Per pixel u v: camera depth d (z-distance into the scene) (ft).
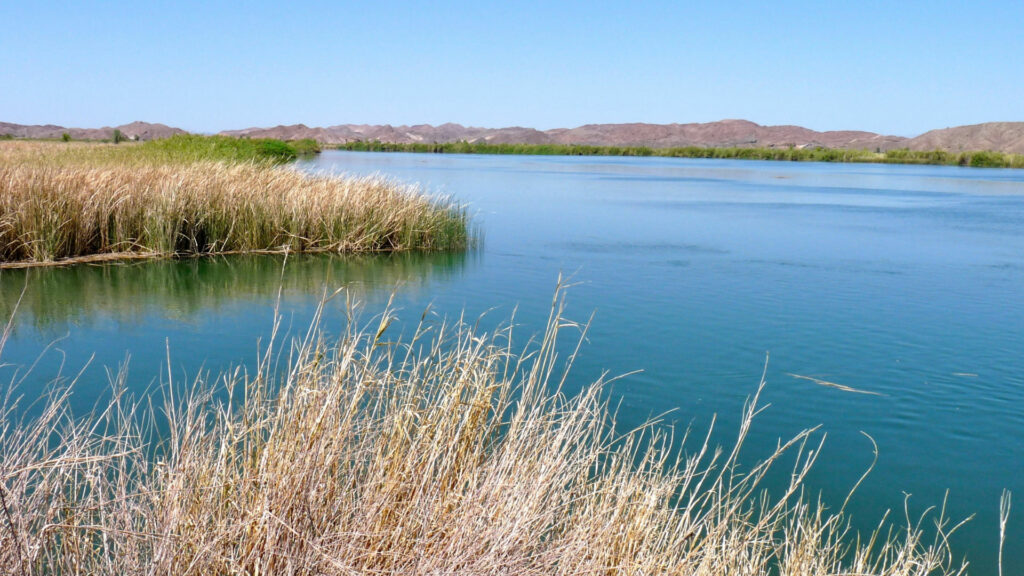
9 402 22.07
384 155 313.32
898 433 23.34
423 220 58.70
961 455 21.95
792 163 302.04
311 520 9.98
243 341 29.99
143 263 46.78
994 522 18.28
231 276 44.14
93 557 10.26
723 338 33.30
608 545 11.85
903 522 18.07
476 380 13.64
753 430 23.22
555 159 317.42
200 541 9.95
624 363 29.25
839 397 26.23
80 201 47.19
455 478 11.98
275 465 10.76
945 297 43.11
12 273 42.27
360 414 13.83
